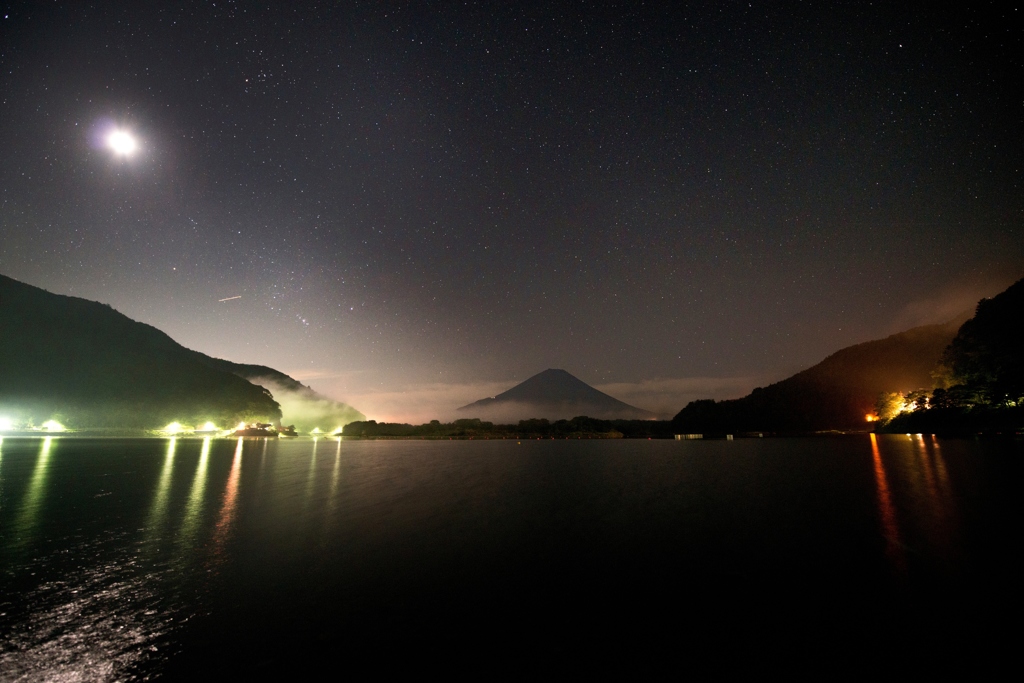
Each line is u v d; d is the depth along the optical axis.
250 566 6.73
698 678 3.93
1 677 3.94
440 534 8.59
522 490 13.86
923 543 7.73
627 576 6.37
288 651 4.37
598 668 4.10
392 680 3.89
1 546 7.62
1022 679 3.89
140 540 8.02
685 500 11.91
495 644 4.52
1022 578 6.12
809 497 12.07
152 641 4.54
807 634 4.70
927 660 4.20
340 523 9.44
